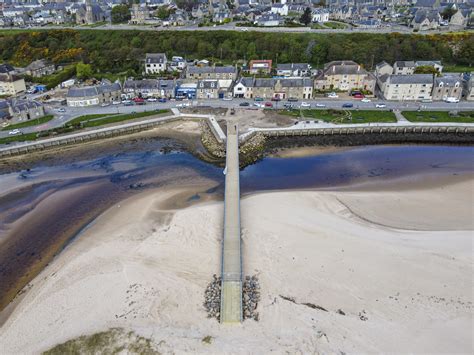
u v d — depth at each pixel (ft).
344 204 163.43
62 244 143.54
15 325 108.17
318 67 369.91
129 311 110.11
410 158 214.07
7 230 152.05
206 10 561.02
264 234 141.59
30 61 411.75
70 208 166.81
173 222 151.84
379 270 124.06
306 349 96.53
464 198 168.45
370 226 147.43
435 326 103.45
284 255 131.13
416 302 111.65
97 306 112.47
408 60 375.25
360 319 106.32
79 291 118.62
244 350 96.02
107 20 548.31
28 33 442.50
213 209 159.84
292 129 241.14
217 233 144.05
